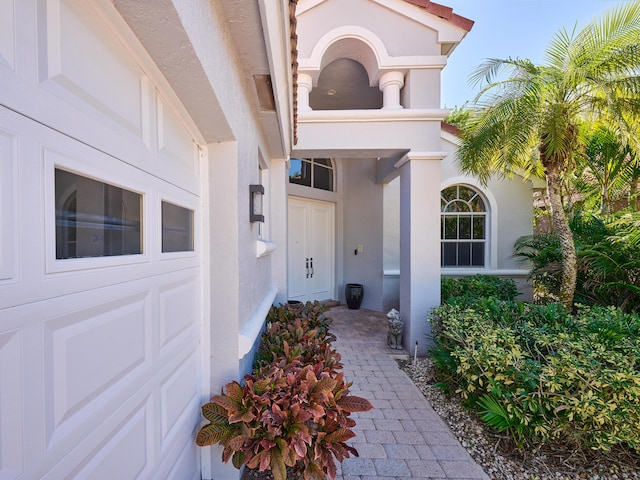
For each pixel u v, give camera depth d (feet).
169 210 5.71
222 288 7.06
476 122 16.02
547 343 9.68
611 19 13.39
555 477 8.09
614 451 8.75
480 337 10.41
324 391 6.26
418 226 16.11
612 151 19.65
